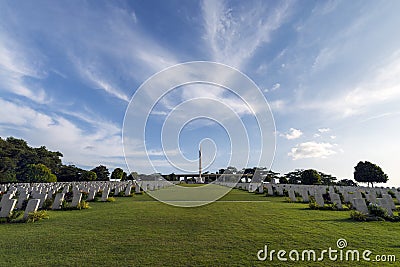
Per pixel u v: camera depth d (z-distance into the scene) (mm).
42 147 51500
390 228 6500
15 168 42125
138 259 4082
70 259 4090
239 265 3857
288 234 5750
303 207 11180
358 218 7672
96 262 3955
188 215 8523
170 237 5441
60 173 49031
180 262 3955
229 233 5820
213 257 4188
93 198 13672
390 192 17016
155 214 8758
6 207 7938
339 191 17172
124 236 5531
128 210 9891
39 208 10320
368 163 34344
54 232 5969
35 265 3852
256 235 5641
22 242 5090
